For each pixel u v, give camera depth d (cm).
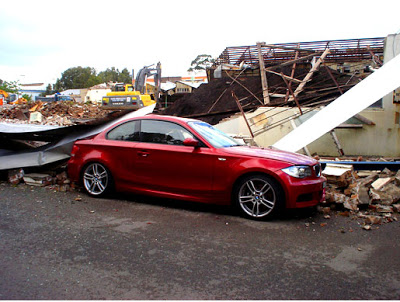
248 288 316
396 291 319
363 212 574
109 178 612
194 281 327
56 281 320
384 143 1182
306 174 520
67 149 745
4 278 322
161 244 416
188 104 1886
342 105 945
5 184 710
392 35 1196
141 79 2506
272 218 529
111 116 785
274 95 1567
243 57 2008
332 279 339
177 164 562
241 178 530
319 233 472
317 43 1858
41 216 509
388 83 926
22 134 809
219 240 435
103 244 411
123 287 312
